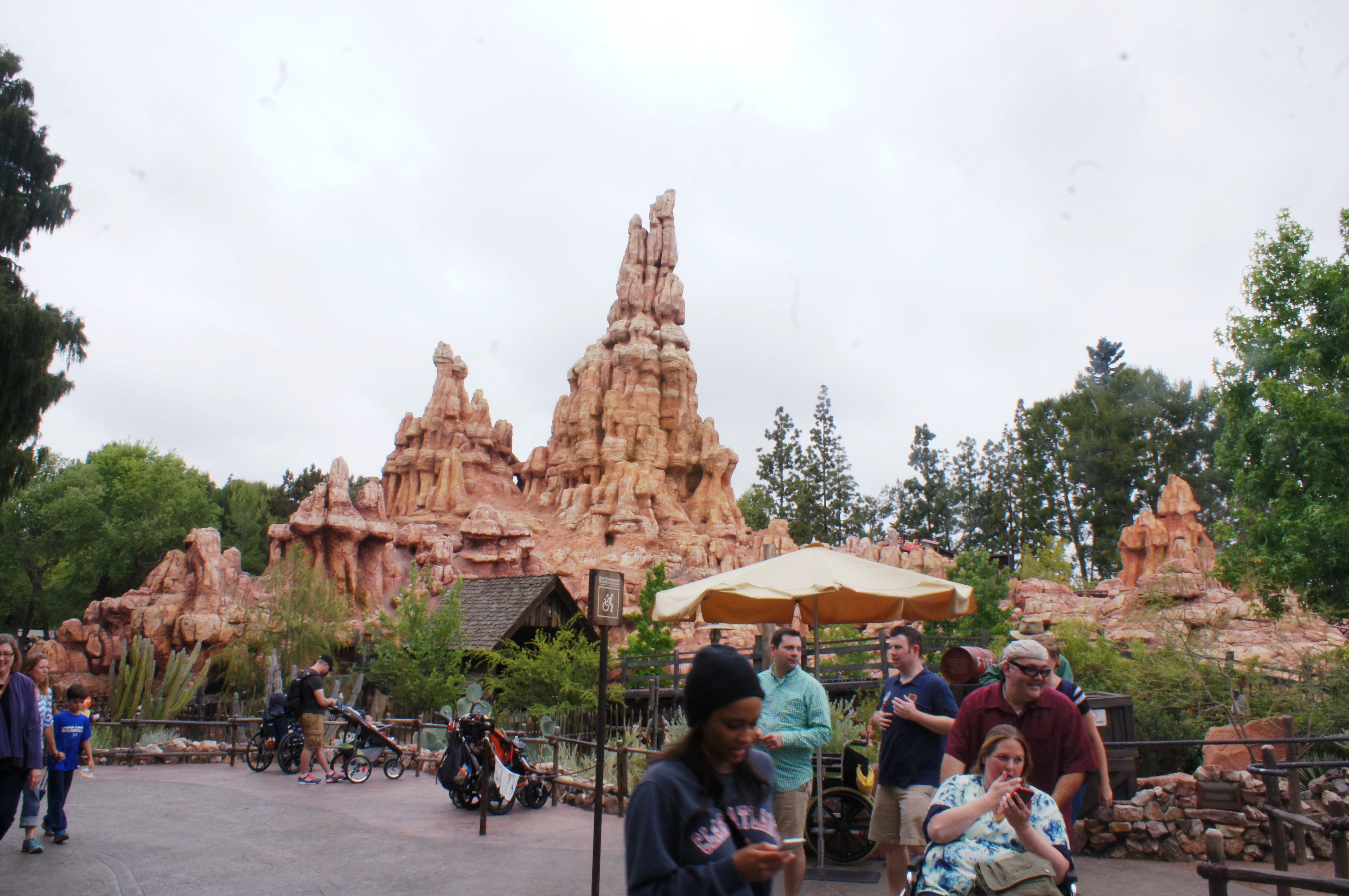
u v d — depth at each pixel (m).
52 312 23.66
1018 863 4.32
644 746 16.88
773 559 9.91
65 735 10.44
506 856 9.70
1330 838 5.91
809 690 6.82
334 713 18.81
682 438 63.72
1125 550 40.66
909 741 6.64
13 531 57.91
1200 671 17.30
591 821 12.23
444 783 13.13
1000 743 4.50
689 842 3.06
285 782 16.19
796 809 6.64
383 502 49.09
